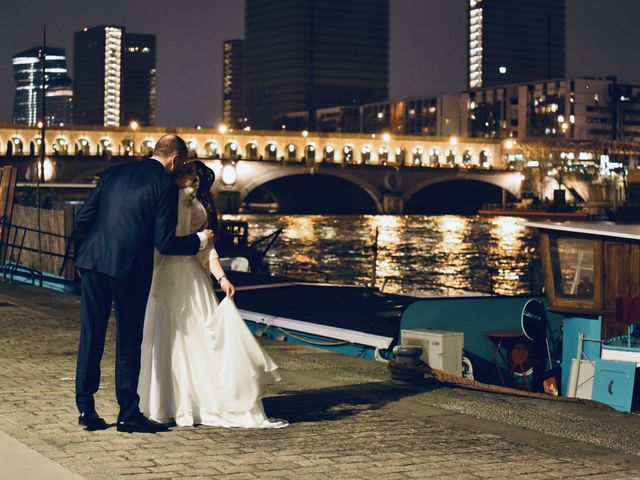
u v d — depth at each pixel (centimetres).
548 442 718
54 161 13975
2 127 16012
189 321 714
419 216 16675
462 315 1380
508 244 10075
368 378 1006
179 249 690
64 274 2228
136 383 689
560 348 1555
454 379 982
